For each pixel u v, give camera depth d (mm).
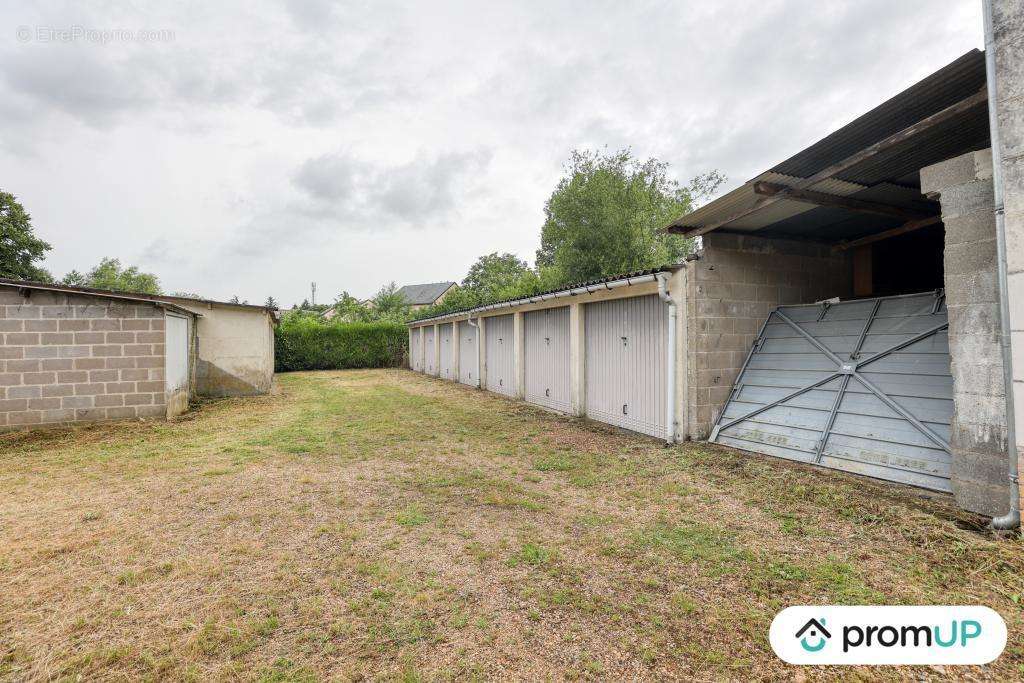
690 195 23562
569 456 5781
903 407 4492
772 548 3152
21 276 22844
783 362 5973
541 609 2461
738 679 1934
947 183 3568
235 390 12242
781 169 4703
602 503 4102
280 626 2314
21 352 7090
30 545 3244
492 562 3004
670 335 6180
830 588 2635
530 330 10539
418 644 2172
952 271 3555
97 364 7562
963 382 3504
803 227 6469
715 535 3383
